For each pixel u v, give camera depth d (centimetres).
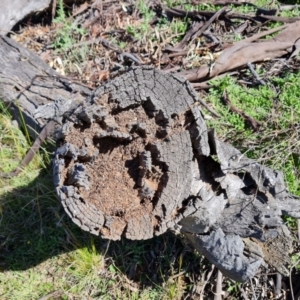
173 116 88
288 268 106
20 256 113
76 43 164
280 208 97
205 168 94
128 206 91
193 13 170
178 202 91
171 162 89
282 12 175
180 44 159
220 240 96
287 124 129
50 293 107
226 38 163
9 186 123
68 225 116
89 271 110
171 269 109
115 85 84
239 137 127
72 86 131
